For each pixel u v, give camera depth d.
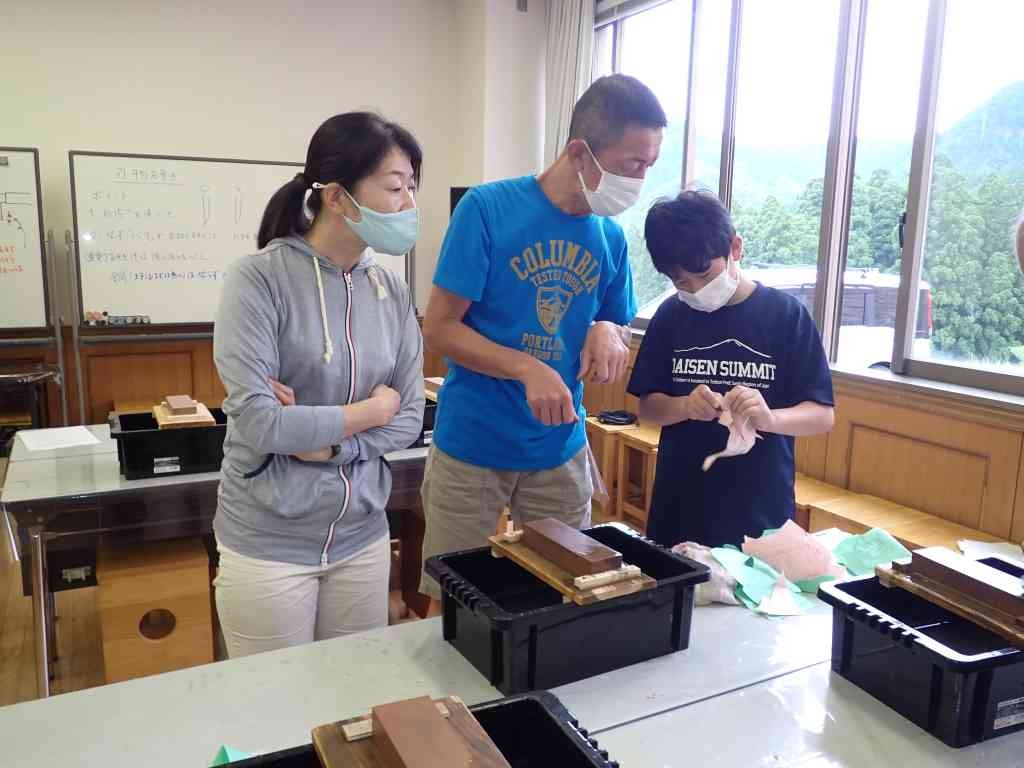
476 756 0.70
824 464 3.11
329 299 1.35
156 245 4.21
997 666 0.90
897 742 0.91
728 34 3.74
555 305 1.52
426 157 5.11
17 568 3.25
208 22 4.43
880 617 0.98
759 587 1.28
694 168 4.07
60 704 0.95
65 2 4.11
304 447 1.27
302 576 1.35
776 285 3.60
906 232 2.90
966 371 2.72
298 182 1.33
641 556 1.20
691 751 0.88
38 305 4.03
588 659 1.03
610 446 3.85
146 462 2.13
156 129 4.40
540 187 1.51
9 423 4.16
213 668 1.04
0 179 3.89
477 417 1.52
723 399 1.47
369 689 1.00
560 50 4.61
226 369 1.25
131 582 2.15
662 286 4.38
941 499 2.68
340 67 4.79
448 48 5.05
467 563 1.17
